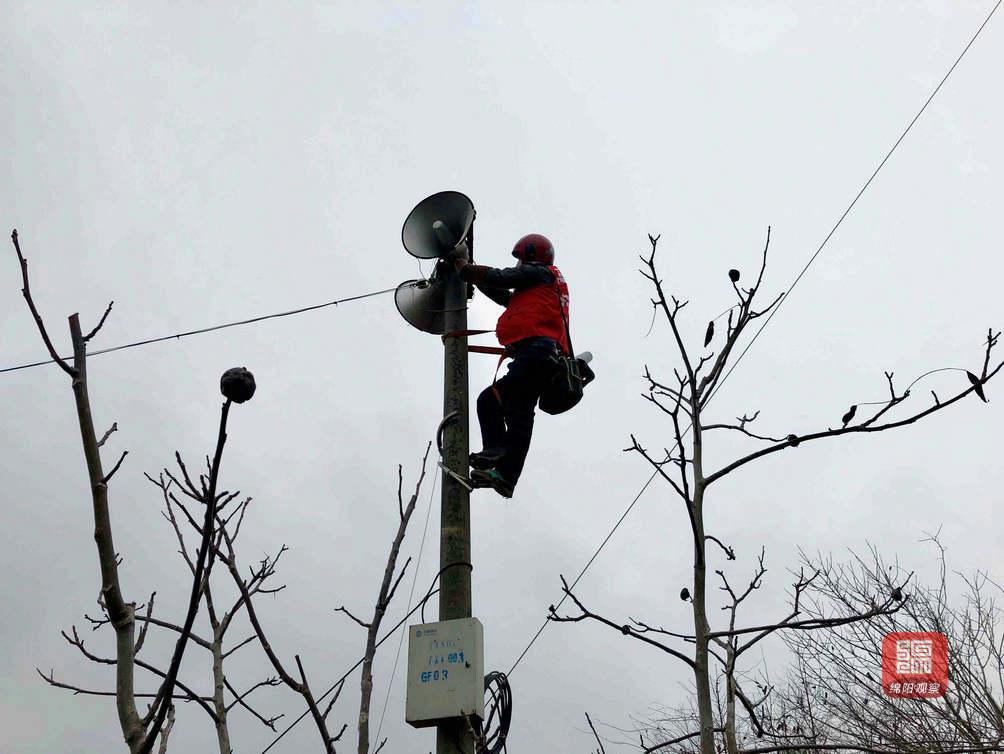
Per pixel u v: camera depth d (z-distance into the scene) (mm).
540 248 5730
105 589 3057
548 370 5410
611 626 4438
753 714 4293
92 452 3115
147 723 3021
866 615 4168
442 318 5363
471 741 4125
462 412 4961
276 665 3527
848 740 10891
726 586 4840
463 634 4262
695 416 4602
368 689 3617
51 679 4062
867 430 4105
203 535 2896
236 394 2656
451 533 4633
